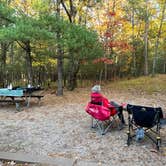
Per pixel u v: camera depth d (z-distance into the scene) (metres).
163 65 28.55
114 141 5.43
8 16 10.95
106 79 20.89
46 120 7.35
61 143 5.33
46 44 11.07
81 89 14.93
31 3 12.37
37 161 4.32
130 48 17.02
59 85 11.93
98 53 11.84
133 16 19.94
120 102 10.29
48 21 10.16
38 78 16.45
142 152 4.80
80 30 10.47
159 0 17.97
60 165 4.18
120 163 4.31
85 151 4.88
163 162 4.35
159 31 19.27
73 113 8.26
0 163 4.32
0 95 8.80
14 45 15.83
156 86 15.22
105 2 16.17
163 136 5.73
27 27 9.53
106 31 15.70
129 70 24.67
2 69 15.77
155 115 5.00
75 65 14.62
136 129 5.74
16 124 6.91
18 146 5.16
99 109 5.97
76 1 13.30
